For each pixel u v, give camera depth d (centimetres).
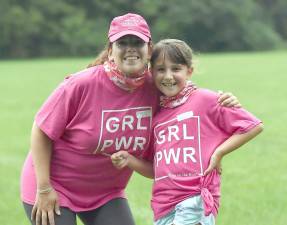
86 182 601
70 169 595
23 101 2861
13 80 4072
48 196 583
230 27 7869
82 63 5716
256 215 944
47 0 7556
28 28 7369
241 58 5962
